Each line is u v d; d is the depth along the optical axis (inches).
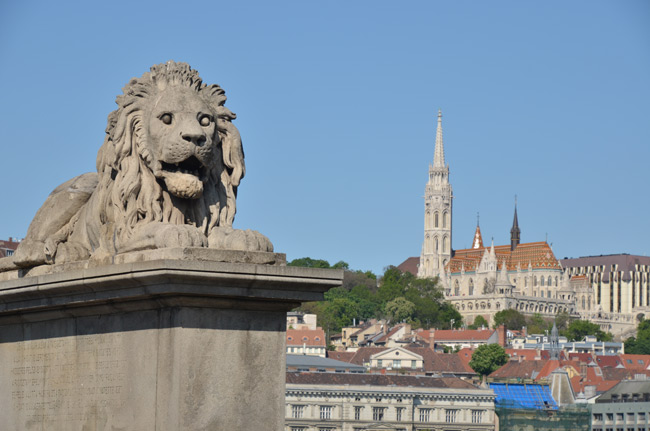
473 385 7007.9
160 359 597.6
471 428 6811.0
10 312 713.0
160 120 636.7
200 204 648.4
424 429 6673.2
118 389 627.8
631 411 7185.0
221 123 654.5
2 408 740.0
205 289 575.8
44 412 697.6
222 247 612.7
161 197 649.0
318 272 596.1
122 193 648.4
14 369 730.2
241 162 660.7
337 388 6437.0
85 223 709.9
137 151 648.4
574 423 6505.9
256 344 599.2
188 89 648.4
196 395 582.9
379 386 6584.6
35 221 748.0
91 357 655.1
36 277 663.8
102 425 638.5
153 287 581.9
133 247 620.4
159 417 593.0
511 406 6766.7
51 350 693.9
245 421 593.6
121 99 655.8
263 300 595.5
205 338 586.6
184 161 635.5
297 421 6309.1
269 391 601.3
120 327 630.5
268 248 613.9
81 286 625.9
